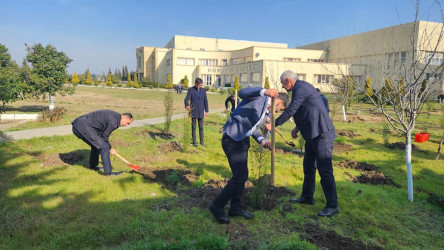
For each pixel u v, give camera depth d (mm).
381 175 5969
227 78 52906
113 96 31078
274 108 3992
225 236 3383
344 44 41906
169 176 5023
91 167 5570
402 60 5941
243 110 3586
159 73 68875
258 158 4105
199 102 7754
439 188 5484
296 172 5930
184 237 3209
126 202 4113
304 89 3854
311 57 47781
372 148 8664
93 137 5035
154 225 3490
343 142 9055
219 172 5715
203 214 3869
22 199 4027
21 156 6059
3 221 3422
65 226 3377
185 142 7129
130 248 2979
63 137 8023
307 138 4047
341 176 5898
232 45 69688
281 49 47469
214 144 8305
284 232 3559
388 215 4207
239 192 3730
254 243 3281
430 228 3930
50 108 14320
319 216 4020
